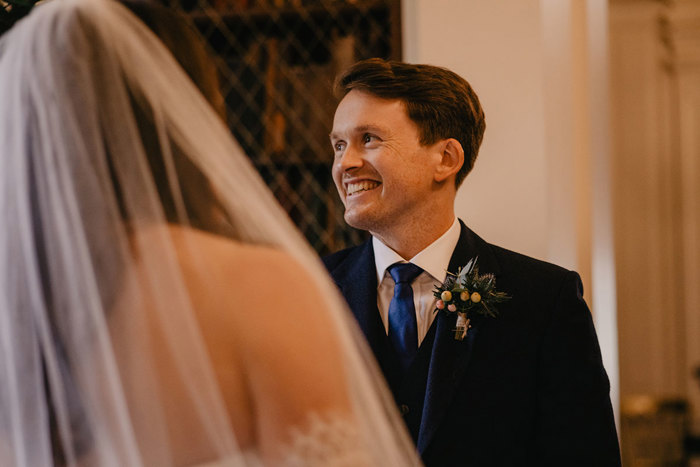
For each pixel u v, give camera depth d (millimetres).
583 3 2436
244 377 879
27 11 1157
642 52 4500
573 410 1476
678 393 4637
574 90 2422
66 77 914
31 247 888
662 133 4559
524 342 1514
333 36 2609
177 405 855
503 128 2355
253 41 2680
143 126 948
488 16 2359
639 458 4258
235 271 907
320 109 2580
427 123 1512
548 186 2367
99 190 891
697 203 4594
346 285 1625
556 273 1600
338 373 904
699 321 4629
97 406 860
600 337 2525
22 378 874
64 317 875
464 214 2371
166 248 887
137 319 867
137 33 979
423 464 1438
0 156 906
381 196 1519
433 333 1540
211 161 981
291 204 2613
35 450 870
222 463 856
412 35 2451
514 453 1471
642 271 4594
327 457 857
